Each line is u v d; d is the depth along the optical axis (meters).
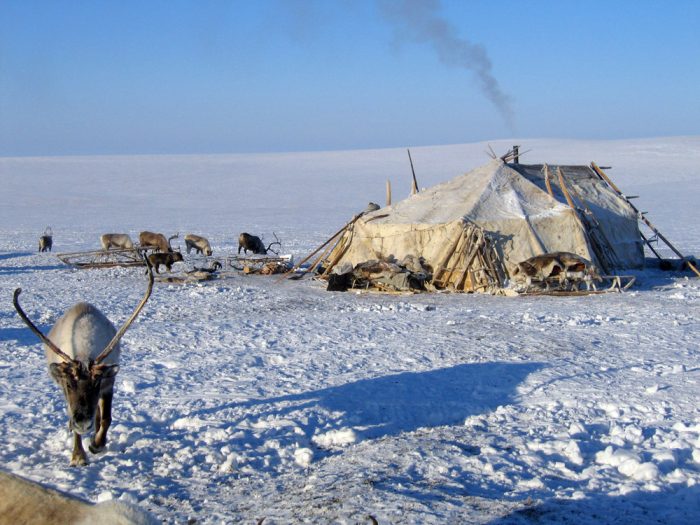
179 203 82.12
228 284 23.92
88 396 6.51
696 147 134.12
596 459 7.46
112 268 29.16
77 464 7.22
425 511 5.95
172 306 18.92
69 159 157.75
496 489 6.61
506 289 21.27
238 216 65.62
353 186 99.81
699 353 12.66
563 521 5.82
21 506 3.60
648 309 17.89
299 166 136.50
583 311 17.70
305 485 6.73
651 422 8.74
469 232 22.62
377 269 22.28
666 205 64.81
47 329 15.51
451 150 165.88
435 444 7.87
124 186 104.81
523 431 8.43
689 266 26.45
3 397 9.87
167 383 10.73
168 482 6.89
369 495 6.31
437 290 22.34
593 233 25.39
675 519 5.87
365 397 9.91
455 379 10.97
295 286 23.48
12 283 24.36
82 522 3.47
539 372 11.31
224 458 7.52
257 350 13.31
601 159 123.38
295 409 9.25
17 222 62.28
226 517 6.01
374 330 15.33
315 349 13.38
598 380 10.79
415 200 25.80
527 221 23.27
